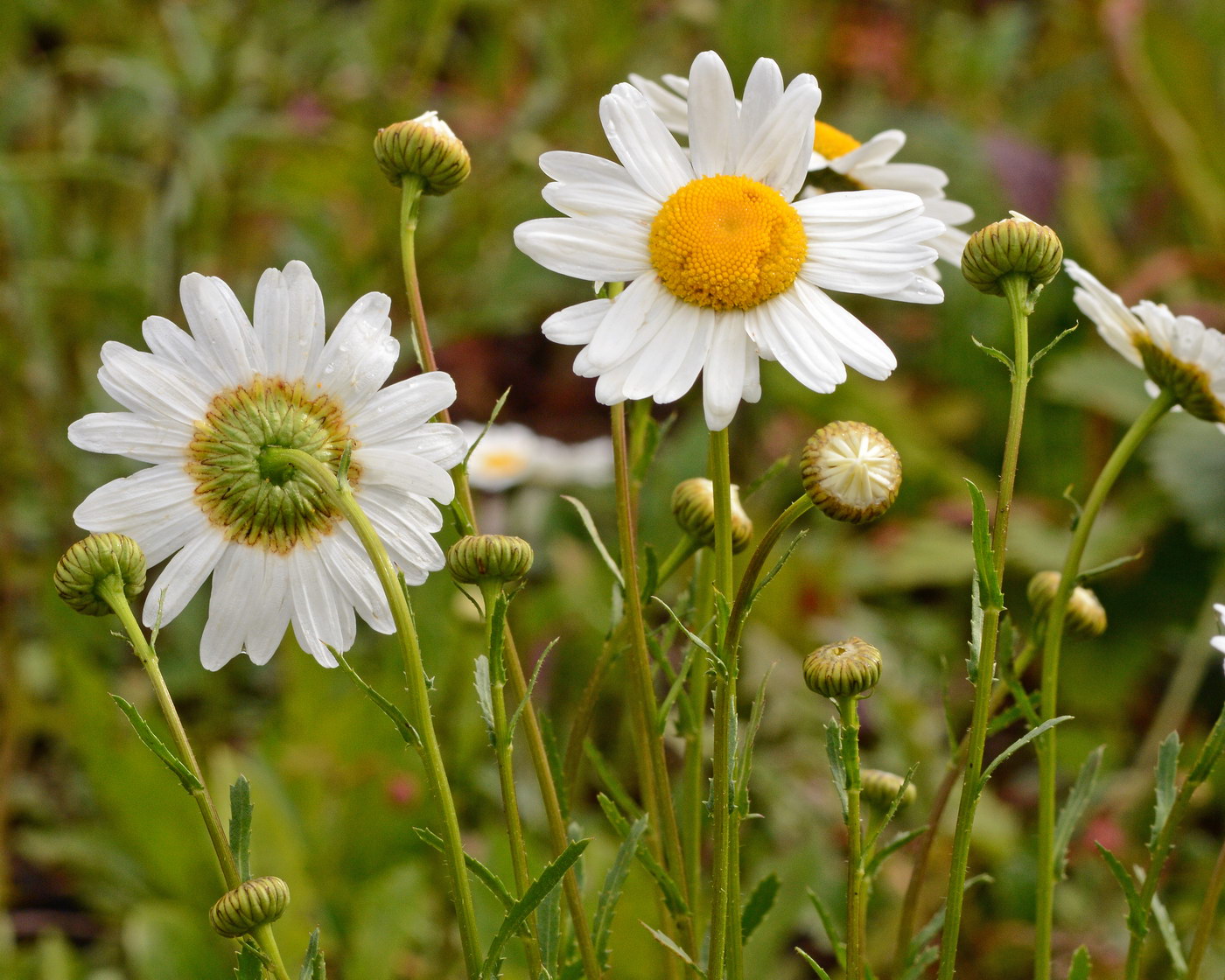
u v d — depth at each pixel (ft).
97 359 3.24
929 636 3.41
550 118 3.71
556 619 2.96
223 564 1.62
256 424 1.61
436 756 1.57
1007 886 2.61
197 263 3.30
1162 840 1.67
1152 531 3.49
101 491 1.60
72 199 3.71
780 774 2.81
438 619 2.25
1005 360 1.60
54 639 2.91
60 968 2.29
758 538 3.25
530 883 1.61
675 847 1.68
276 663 3.15
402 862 2.25
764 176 1.65
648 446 1.74
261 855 2.21
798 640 3.04
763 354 1.61
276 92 3.62
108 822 2.52
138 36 3.75
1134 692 3.43
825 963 2.51
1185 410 1.73
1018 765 3.11
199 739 2.89
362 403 1.62
